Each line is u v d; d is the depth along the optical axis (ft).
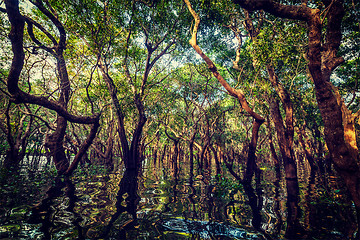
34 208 18.47
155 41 53.11
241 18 40.52
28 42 38.04
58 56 36.96
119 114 51.62
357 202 15.98
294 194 28.02
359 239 13.37
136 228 14.93
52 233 13.43
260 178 46.65
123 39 48.08
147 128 85.15
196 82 77.87
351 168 15.89
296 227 15.64
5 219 15.46
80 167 57.21
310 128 68.69
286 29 31.63
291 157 37.88
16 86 23.66
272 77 39.42
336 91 25.58
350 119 25.41
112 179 39.01
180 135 79.82
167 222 16.38
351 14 27.61
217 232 14.49
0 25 31.91
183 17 44.34
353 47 35.78
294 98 44.65
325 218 17.72
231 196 26.53
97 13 35.01
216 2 36.47
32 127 84.38
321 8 22.02
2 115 46.93
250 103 51.75
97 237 13.14
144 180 39.70
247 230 14.96
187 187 32.99
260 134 96.94
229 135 90.79
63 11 35.60
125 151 52.44
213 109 67.92
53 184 30.78
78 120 32.76
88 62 44.65
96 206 20.15
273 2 16.74
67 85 38.01
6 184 28.94
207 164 78.69
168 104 78.18
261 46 32.40
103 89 53.21
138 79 66.33
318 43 16.20
